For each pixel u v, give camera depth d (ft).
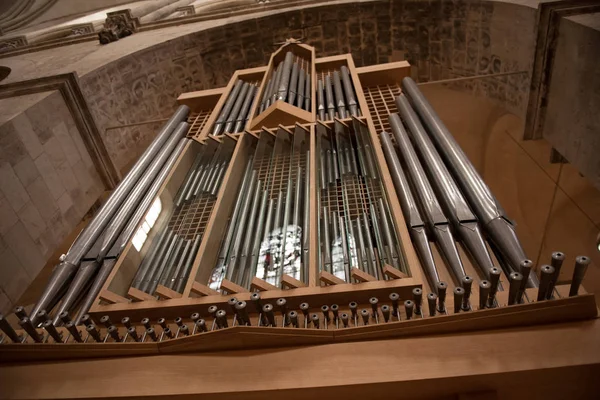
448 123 31.42
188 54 27.89
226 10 30.37
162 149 17.42
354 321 7.97
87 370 8.02
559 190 28.22
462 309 7.79
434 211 11.03
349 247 10.66
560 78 18.19
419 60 29.17
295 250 10.78
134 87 24.44
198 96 22.40
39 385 7.86
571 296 7.20
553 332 7.16
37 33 33.86
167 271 11.30
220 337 7.77
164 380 7.60
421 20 27.37
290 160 15.01
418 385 7.04
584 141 16.98
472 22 24.36
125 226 12.98
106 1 41.57
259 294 8.47
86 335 9.04
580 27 16.30
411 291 8.60
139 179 15.51
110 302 9.58
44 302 10.61
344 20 28.68
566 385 7.14
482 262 9.45
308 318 8.41
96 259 11.71
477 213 11.12
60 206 17.72
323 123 16.78
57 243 17.13
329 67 24.21
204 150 17.02
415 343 7.43
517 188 30.55
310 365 7.40
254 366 7.55
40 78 18.93
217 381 7.41
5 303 13.92
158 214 13.57
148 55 25.44
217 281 10.31
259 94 20.66
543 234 29.19
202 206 13.85
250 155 16.37
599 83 15.53
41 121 17.56
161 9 35.12
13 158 15.72
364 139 15.51
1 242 14.32
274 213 12.62
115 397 7.51
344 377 7.11
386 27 28.50
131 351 8.15
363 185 13.17
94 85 21.43
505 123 29.32
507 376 6.84
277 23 28.84
